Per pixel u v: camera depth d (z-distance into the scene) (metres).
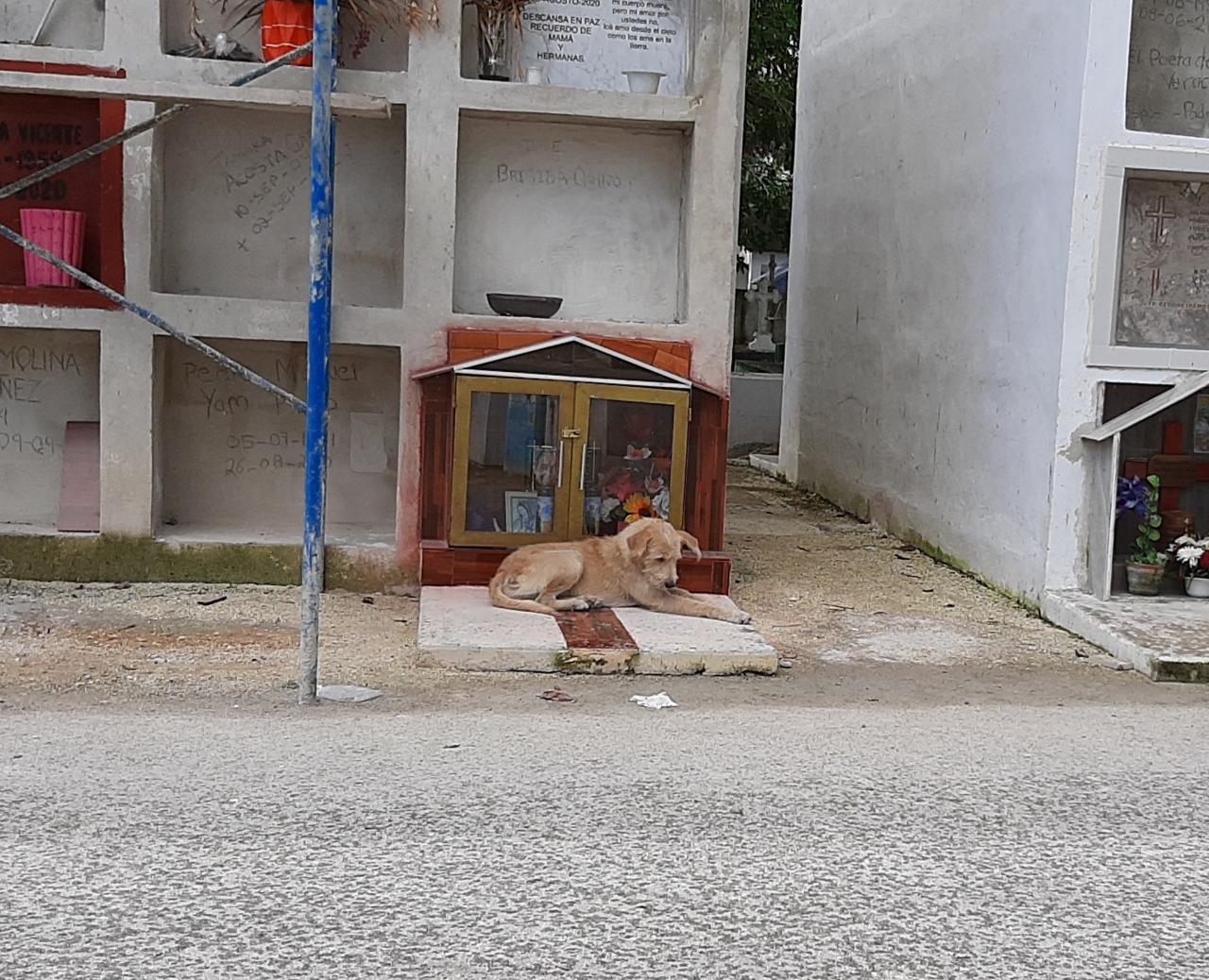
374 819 4.68
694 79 8.87
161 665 6.94
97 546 8.76
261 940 3.70
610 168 9.25
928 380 11.22
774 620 8.55
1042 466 9.08
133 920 3.81
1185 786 5.40
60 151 8.77
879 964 3.68
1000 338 9.81
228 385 9.33
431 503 8.77
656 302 9.34
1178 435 9.35
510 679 6.92
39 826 4.53
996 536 9.78
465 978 3.51
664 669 7.12
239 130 9.11
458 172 9.09
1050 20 9.11
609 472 8.60
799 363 14.93
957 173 10.69
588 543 8.17
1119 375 8.89
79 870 4.16
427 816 4.73
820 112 14.34
